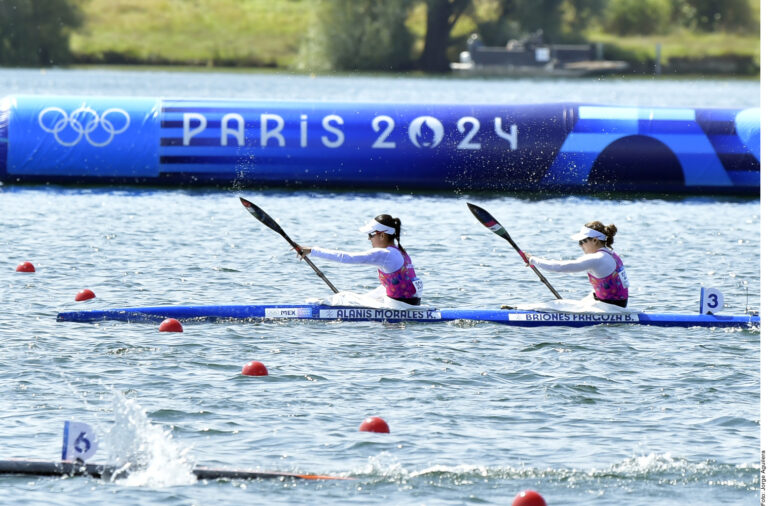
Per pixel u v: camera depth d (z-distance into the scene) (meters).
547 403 43.22
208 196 108.25
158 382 45.12
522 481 35.19
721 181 113.00
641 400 43.72
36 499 33.34
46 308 59.34
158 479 34.94
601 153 112.56
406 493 34.22
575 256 79.94
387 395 43.94
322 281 69.31
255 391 44.09
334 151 112.94
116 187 113.62
